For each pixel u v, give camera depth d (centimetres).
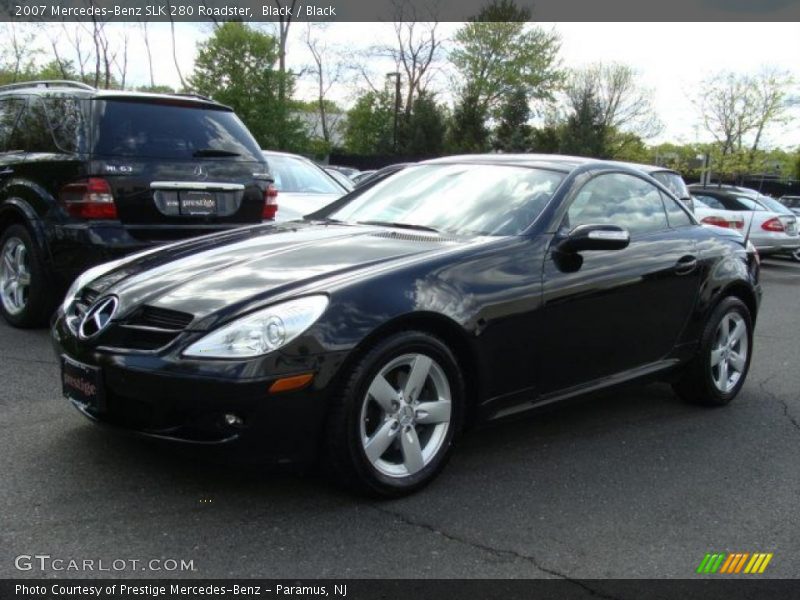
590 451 421
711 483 386
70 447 380
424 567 289
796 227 1623
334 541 303
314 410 313
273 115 2922
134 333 329
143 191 589
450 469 383
